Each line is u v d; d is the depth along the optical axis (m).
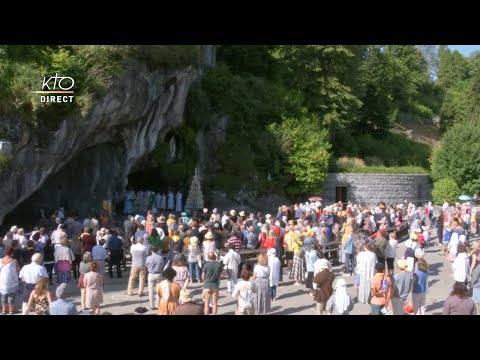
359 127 57.91
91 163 27.44
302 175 40.94
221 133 39.47
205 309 13.32
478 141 49.66
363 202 45.12
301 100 44.56
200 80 38.34
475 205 46.84
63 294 10.47
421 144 61.88
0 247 15.05
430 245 29.38
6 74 19.14
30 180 20.95
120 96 23.77
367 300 14.55
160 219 19.92
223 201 37.19
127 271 19.44
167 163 35.34
